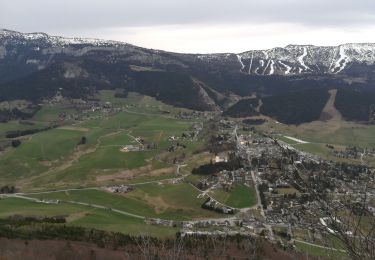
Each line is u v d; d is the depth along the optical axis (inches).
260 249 2573.8
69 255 2637.8
